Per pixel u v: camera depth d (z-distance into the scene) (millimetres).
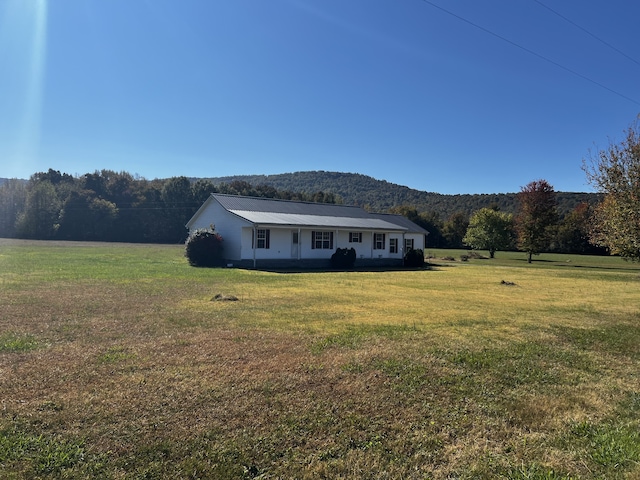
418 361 6309
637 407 4941
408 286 16969
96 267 20781
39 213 67625
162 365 5789
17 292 12117
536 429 4320
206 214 29531
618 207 11062
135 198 76250
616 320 10391
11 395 4641
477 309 11484
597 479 3379
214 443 3744
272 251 26984
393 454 3711
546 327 9289
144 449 3598
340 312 10359
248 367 5785
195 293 12914
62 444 3635
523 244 40719
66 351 6355
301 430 4055
